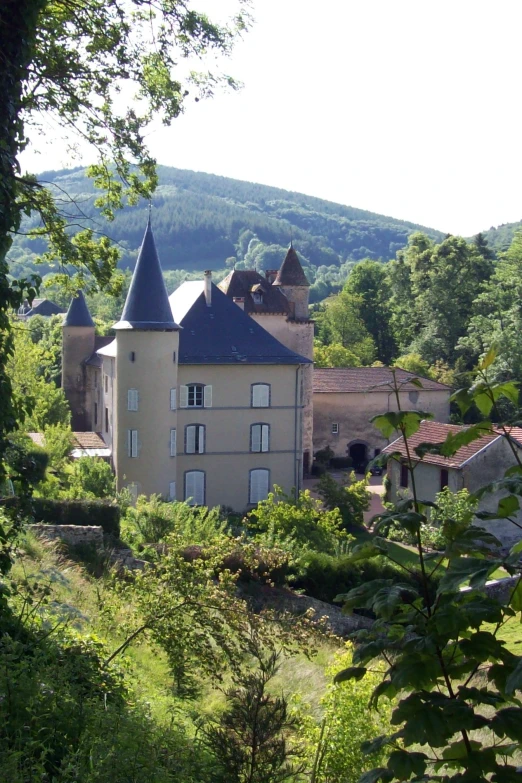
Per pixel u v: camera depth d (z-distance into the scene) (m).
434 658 4.12
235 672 9.94
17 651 7.66
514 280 71.44
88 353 60.44
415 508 4.43
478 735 8.53
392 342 86.06
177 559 10.68
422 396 57.66
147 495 40.28
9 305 9.79
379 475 54.06
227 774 5.81
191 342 43.09
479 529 4.19
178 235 186.88
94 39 14.73
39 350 40.78
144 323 39.91
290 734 8.16
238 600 10.52
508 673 3.99
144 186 16.73
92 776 5.55
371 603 4.16
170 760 6.42
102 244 16.48
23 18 10.10
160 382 40.22
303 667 12.92
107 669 9.00
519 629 15.01
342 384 57.38
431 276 76.81
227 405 43.03
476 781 3.81
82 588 13.12
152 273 40.28
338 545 26.88
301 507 28.55
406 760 3.95
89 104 15.54
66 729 6.57
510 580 19.56
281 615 11.01
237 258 189.62
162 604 10.36
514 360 59.12
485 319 67.06
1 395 9.61
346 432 57.06
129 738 6.46
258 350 43.88
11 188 10.06
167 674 10.64
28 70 10.69
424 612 4.35
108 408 49.22
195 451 42.81
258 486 43.75
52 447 35.34
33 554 14.41
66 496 28.14
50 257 16.19
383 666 8.63
